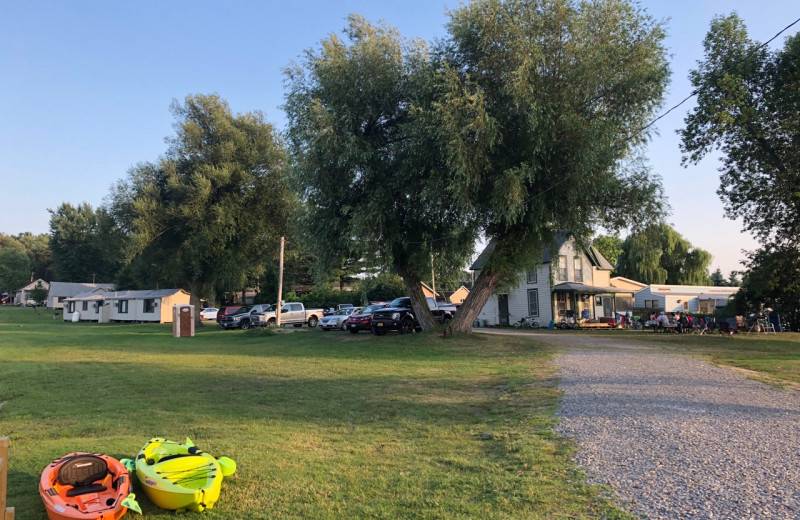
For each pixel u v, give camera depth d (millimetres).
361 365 15938
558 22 18672
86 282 91812
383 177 20641
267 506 5164
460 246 21578
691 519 4328
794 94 23375
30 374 15492
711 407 8445
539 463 6117
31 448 7402
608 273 42188
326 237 21797
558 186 18906
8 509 4195
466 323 22000
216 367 16359
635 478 5379
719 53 25359
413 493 5371
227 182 40438
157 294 48438
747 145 25953
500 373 13547
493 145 18828
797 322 31625
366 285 24516
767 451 6047
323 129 19406
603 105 19516
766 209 27219
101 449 7191
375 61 20625
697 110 26062
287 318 36344
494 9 19016
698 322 32656
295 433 8242
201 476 5461
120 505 4902
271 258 44375
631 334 28031
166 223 41281
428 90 19156
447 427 8398
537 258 22547
